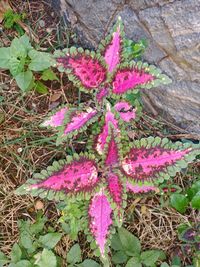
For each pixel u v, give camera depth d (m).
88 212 0.22
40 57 0.24
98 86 0.23
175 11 0.21
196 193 0.24
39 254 0.23
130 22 0.23
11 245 0.24
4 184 0.24
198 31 0.21
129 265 0.23
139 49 0.23
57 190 0.22
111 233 0.22
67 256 0.23
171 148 0.23
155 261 0.23
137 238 0.24
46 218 0.24
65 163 0.22
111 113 0.22
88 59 0.23
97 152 0.23
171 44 0.22
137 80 0.23
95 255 0.23
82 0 0.24
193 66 0.22
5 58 0.24
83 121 0.23
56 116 0.23
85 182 0.22
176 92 0.23
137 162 0.23
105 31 0.24
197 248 0.24
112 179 0.23
